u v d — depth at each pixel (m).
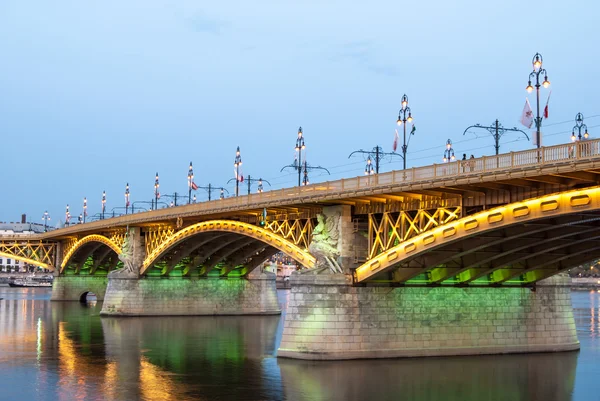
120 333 95.69
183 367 67.62
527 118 61.38
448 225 57.91
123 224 120.62
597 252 68.44
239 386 58.28
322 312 66.94
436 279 69.31
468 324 70.94
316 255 69.62
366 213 68.06
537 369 64.56
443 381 59.19
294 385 57.88
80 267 169.25
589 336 90.62
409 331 68.56
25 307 147.12
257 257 122.62
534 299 74.31
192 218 102.25
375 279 67.69
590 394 55.47
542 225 55.62
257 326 104.69
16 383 60.59
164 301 121.50
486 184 53.69
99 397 55.12
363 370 62.91
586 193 47.47
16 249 176.12
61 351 78.75
